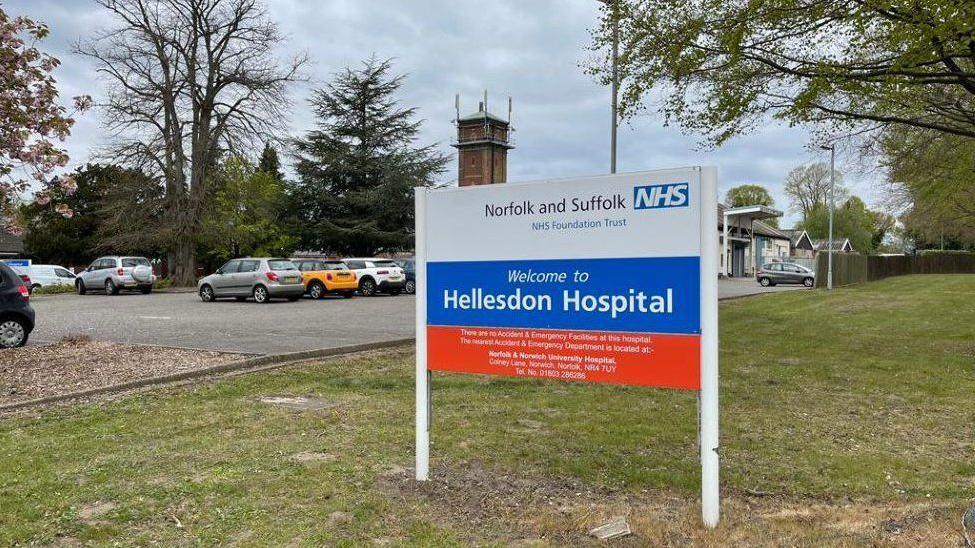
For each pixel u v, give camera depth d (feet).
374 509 13.74
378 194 151.53
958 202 82.94
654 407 22.95
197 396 24.36
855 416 21.98
